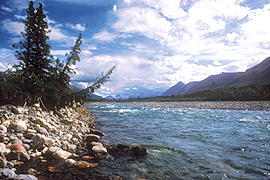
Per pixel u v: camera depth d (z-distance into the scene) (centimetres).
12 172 326
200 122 1334
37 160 428
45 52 923
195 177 379
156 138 769
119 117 1744
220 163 465
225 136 807
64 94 1095
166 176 381
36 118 668
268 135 820
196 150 585
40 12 898
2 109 617
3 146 400
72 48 1028
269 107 3095
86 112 1841
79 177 356
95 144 573
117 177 368
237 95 10362
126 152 544
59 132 671
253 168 429
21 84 783
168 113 2323
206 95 14488
